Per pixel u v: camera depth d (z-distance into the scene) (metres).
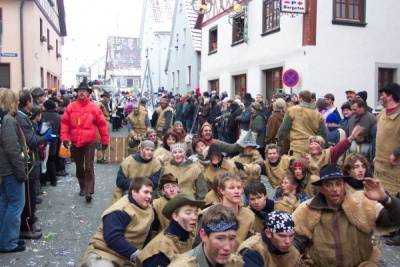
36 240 6.60
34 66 24.75
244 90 21.38
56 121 10.22
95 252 4.48
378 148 6.46
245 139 7.33
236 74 21.70
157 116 14.73
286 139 9.07
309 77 15.34
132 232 4.48
